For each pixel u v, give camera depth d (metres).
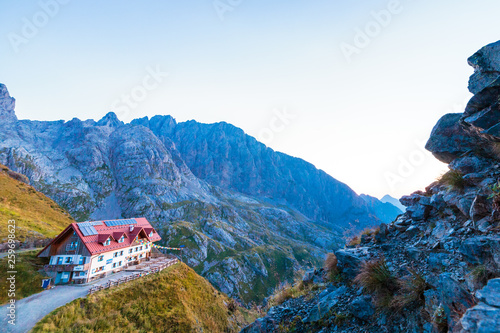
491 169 10.02
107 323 28.69
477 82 9.66
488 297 4.94
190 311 39.47
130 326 29.80
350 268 12.63
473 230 9.23
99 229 44.34
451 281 6.84
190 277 51.91
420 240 11.80
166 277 44.41
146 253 54.41
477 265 7.16
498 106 8.80
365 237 16.08
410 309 8.23
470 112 10.04
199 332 35.91
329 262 15.02
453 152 12.35
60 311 27.42
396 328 8.22
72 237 38.47
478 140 10.92
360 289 10.91
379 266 10.21
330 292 12.70
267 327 12.25
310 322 11.13
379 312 9.16
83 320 27.64
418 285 8.30
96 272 38.81
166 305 37.19
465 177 10.61
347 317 10.06
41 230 51.44
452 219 11.03
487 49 9.41
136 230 50.69
